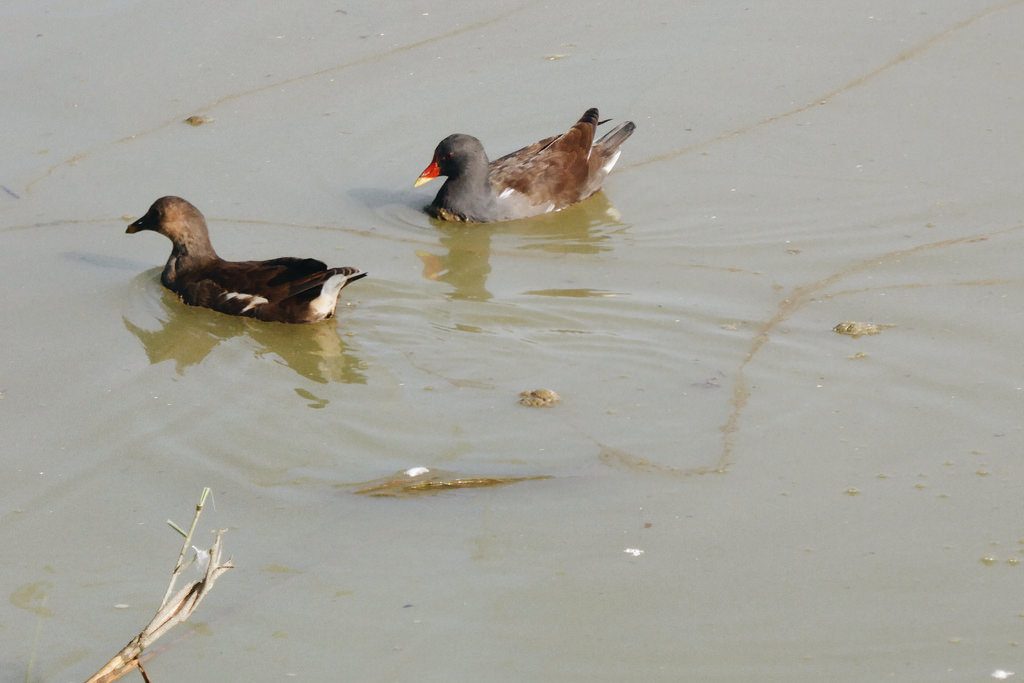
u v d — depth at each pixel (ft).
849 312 45.06
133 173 58.13
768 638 30.22
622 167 59.31
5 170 58.39
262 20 72.02
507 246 53.16
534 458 37.70
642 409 40.09
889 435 37.86
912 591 31.50
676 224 53.67
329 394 42.01
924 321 43.96
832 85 64.23
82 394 42.34
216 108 63.46
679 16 72.38
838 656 29.50
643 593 31.86
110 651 30.53
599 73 66.44
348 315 47.39
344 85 65.46
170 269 49.78
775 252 50.34
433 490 36.27
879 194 54.29
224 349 45.47
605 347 43.96
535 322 46.09
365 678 29.43
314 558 33.58
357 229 54.34
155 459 38.50
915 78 64.18
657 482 36.22
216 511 35.73
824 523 34.17
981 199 53.01
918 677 28.76
